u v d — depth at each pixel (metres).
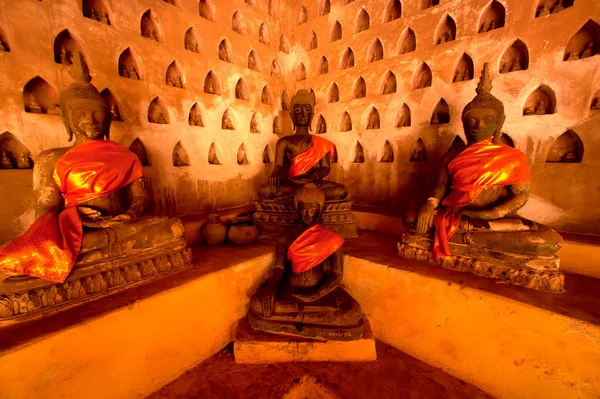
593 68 2.78
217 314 2.66
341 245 2.76
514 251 2.38
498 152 2.63
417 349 2.62
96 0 3.04
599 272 2.56
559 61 2.95
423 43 3.87
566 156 3.05
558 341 1.93
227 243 3.53
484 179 2.61
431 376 2.41
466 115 2.79
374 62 4.39
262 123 4.92
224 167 4.38
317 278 2.73
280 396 2.19
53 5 2.68
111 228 2.26
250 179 4.80
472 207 2.75
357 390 2.25
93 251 2.15
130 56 3.32
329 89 5.02
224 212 4.15
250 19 4.58
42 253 1.91
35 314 1.87
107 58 3.07
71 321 1.86
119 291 2.23
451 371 2.43
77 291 2.04
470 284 2.36
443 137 3.80
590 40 2.86
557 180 3.06
